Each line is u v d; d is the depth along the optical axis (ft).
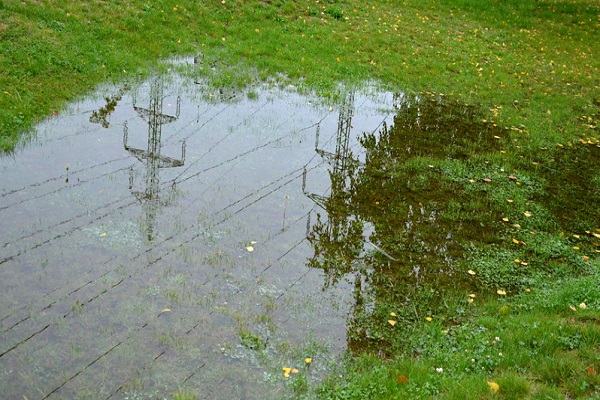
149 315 22.54
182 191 32.60
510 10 91.71
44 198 29.99
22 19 48.88
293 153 40.19
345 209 33.37
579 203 38.58
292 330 22.93
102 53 50.08
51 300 22.65
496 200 36.83
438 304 25.86
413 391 19.61
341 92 53.47
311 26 66.85
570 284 27.37
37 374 19.22
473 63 66.90
